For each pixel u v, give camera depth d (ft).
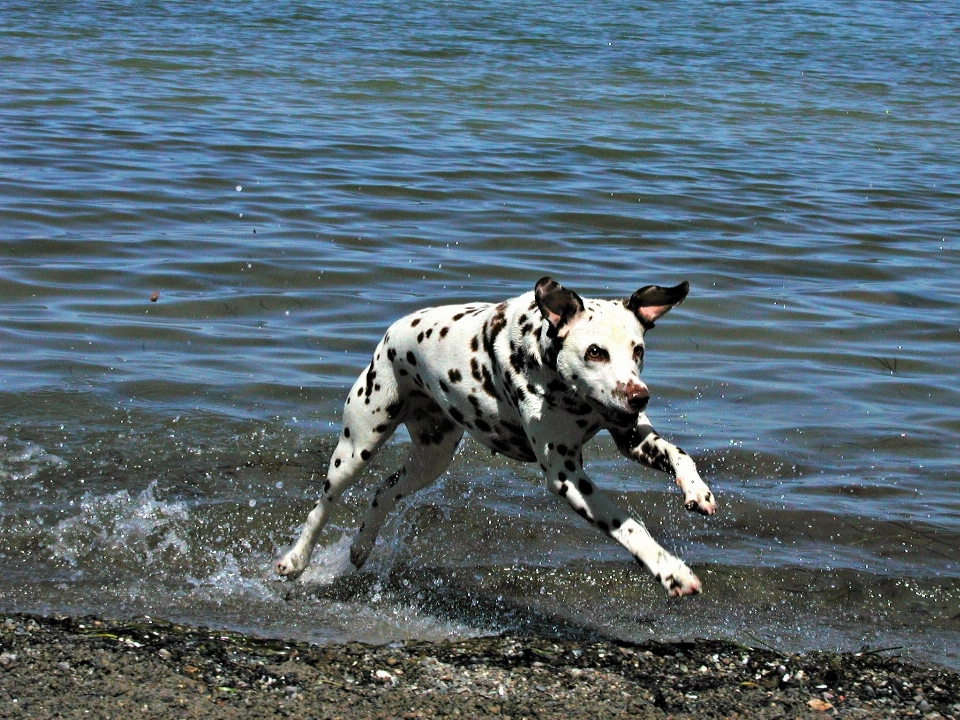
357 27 126.00
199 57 101.65
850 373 39.01
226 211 54.19
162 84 87.76
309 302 43.32
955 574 26.61
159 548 26.86
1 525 27.27
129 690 19.38
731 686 20.88
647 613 24.76
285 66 99.30
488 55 111.96
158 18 124.47
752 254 52.01
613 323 21.01
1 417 32.78
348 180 61.16
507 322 22.72
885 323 43.65
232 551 27.09
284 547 27.48
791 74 111.04
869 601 25.44
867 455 32.99
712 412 35.55
